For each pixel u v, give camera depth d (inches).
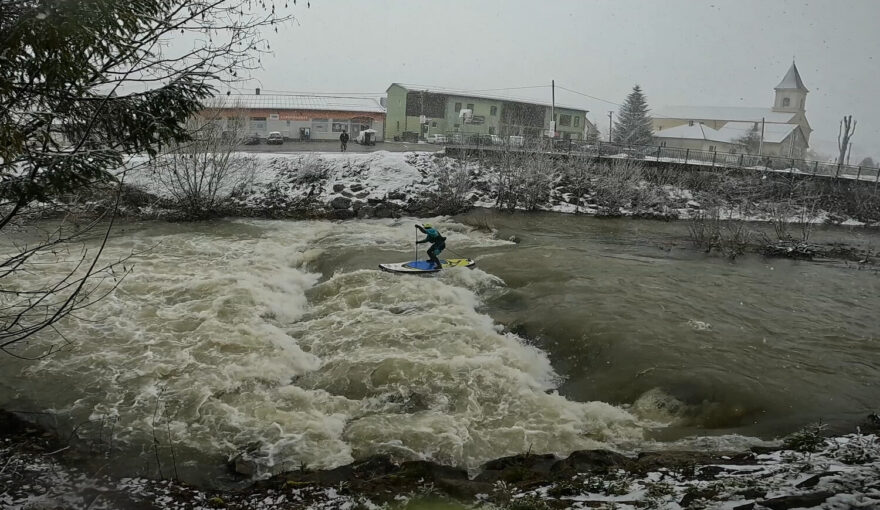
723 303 568.7
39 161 218.5
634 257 770.2
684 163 1280.8
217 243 782.5
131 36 235.9
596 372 424.5
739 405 364.5
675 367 408.2
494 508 240.1
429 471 286.7
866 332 503.8
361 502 250.4
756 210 1175.6
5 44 209.8
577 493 249.9
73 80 231.8
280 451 314.8
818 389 388.8
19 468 281.0
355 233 886.4
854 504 204.8
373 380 396.8
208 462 304.7
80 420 338.0
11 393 363.6
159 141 263.3
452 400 371.2
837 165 1346.0
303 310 548.7
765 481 241.4
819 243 965.2
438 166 1173.1
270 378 400.8
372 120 1980.8
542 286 602.5
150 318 487.8
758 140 2778.1
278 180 1104.2
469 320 501.0
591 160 1231.5
